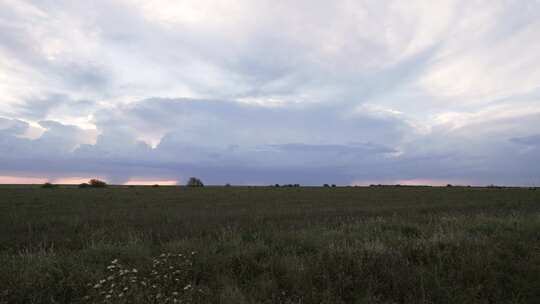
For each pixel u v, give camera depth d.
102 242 7.73
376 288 5.25
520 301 4.94
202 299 4.82
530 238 8.20
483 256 6.38
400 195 43.66
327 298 4.89
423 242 7.30
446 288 5.18
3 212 18.72
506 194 43.81
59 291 5.03
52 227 12.60
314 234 9.02
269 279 5.57
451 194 45.25
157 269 5.85
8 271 5.57
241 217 15.81
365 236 8.59
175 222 13.81
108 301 4.47
